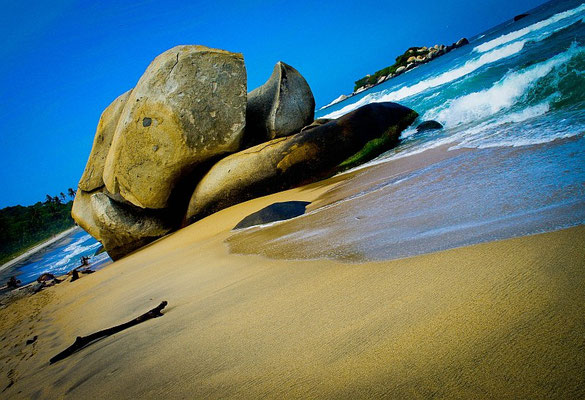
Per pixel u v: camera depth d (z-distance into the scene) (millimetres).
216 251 5965
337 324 1937
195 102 9773
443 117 9891
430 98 13273
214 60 9938
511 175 3615
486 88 9812
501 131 5957
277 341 2010
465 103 9367
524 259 1869
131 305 4508
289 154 9461
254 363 1858
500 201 3014
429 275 2113
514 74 7539
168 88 9742
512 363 1191
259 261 4148
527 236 2145
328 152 9430
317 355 1695
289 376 1609
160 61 10164
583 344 1158
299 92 11578
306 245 4023
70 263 18062
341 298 2268
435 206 3588
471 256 2152
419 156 6770
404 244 2850
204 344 2367
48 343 4379
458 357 1314
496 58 15742
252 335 2221
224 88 9977
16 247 59344
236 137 10273
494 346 1303
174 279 5082
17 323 6840
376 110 10141
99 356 2975
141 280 6105
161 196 11070
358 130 9633
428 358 1373
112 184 11438
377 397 1264
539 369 1128
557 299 1435
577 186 2689
